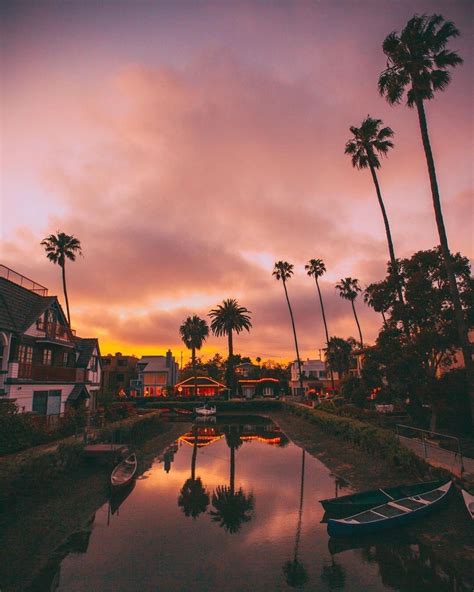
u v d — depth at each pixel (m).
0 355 24.88
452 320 21.81
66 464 19.31
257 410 64.44
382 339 24.52
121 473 19.47
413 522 13.11
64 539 12.72
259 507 16.03
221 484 19.83
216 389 74.69
